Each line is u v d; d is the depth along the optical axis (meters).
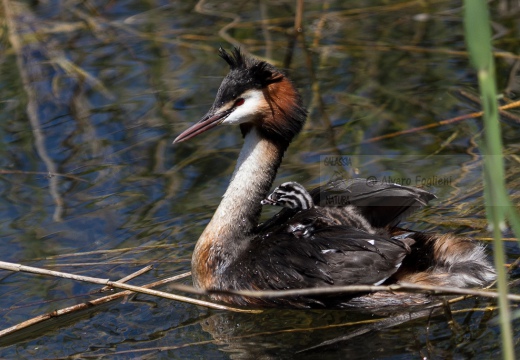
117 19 19.70
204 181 13.95
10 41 18.78
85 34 19.12
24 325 10.41
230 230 11.43
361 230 10.89
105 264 11.92
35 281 11.64
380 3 20.36
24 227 12.82
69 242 12.45
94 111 16.20
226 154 14.77
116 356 9.89
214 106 11.67
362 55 17.98
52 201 13.52
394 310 10.43
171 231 12.66
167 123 15.62
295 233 11.04
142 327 10.52
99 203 13.42
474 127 15.02
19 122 15.95
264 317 10.64
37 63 17.98
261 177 11.73
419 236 11.14
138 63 17.89
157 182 13.98
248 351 9.86
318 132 15.24
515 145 14.26
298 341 9.98
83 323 10.64
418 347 9.57
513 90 16.02
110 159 14.70
